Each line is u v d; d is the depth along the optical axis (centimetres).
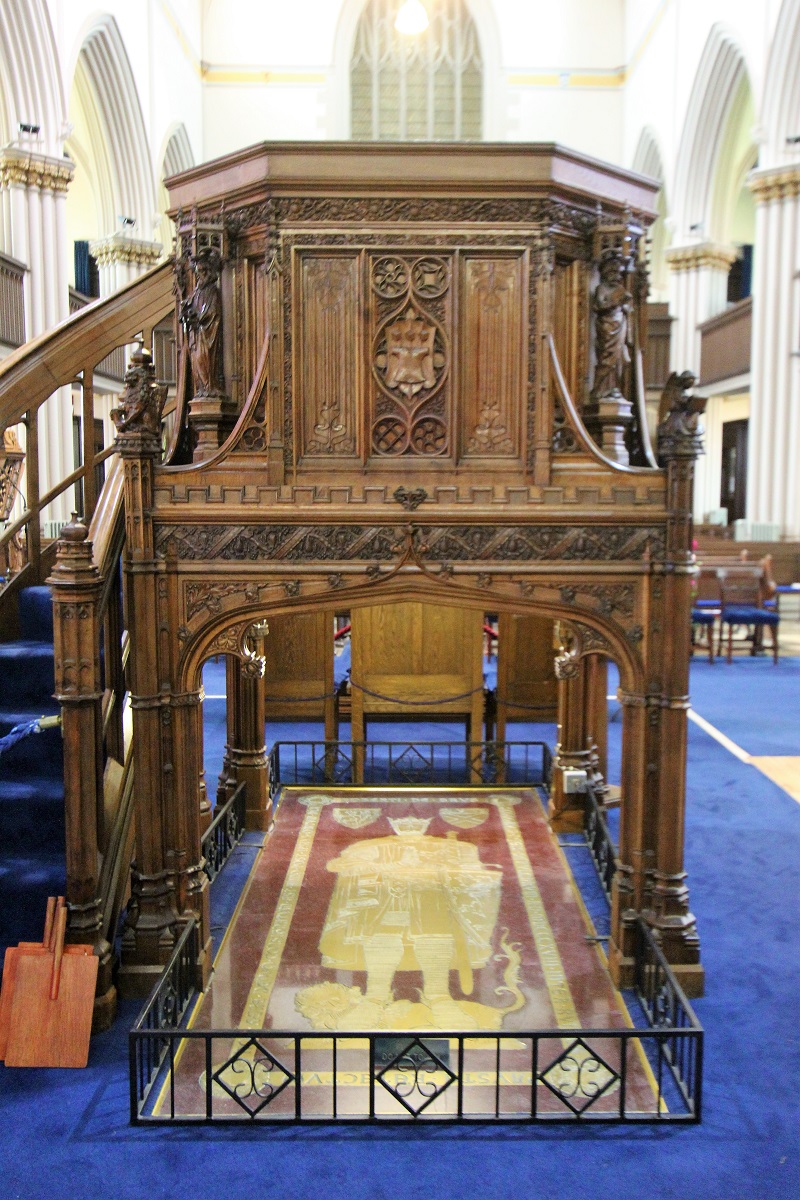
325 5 1989
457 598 375
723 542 1506
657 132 1906
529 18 2048
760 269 1498
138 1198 267
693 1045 321
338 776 715
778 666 1205
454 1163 282
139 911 380
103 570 394
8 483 691
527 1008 362
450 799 621
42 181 1215
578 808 555
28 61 1172
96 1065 334
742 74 1675
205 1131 297
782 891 488
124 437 362
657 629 377
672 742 378
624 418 389
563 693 560
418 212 363
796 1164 282
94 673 359
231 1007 362
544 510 367
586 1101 310
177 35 1791
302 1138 294
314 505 367
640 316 420
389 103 2061
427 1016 354
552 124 2073
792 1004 375
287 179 356
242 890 470
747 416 2117
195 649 379
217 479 374
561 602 373
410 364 369
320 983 379
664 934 376
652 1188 272
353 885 477
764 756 764
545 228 364
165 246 1839
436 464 371
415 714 731
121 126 1551
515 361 371
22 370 459
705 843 560
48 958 342
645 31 1942
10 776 429
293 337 365
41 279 1230
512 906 452
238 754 556
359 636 706
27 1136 294
